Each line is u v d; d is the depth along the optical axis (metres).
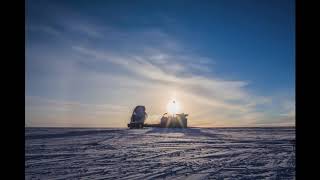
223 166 11.15
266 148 16.33
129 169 10.55
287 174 9.92
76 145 17.02
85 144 17.62
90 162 11.78
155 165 11.35
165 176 9.55
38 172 9.87
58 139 20.42
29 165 11.01
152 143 18.44
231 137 23.70
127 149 15.62
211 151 15.09
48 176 9.35
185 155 13.80
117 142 18.81
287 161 12.23
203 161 12.27
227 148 16.30
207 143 18.72
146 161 12.18
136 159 12.62
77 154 13.67
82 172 9.96
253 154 14.15
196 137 23.34
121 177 9.35
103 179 9.08
